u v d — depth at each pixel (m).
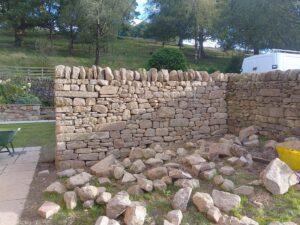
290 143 5.92
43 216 4.34
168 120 7.85
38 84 20.73
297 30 26.06
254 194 4.68
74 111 6.83
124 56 41.53
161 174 5.46
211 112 8.49
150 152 6.66
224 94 8.70
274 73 7.36
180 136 8.02
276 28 26.62
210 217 4.16
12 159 7.69
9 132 7.62
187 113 8.12
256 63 11.44
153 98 7.64
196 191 4.87
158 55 14.58
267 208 4.38
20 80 20.72
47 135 11.63
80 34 39.44
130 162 6.43
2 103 17.44
